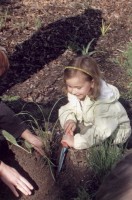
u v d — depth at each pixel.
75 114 2.28
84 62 2.04
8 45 3.72
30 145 2.22
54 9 4.29
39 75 3.40
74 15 4.20
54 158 2.26
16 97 3.12
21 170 2.16
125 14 4.30
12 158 2.21
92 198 2.07
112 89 2.23
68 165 2.22
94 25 4.07
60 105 3.04
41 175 2.16
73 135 2.25
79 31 3.95
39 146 2.23
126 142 2.51
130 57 3.55
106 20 4.18
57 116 2.89
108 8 4.38
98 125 2.20
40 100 3.12
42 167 2.19
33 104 3.06
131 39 3.90
